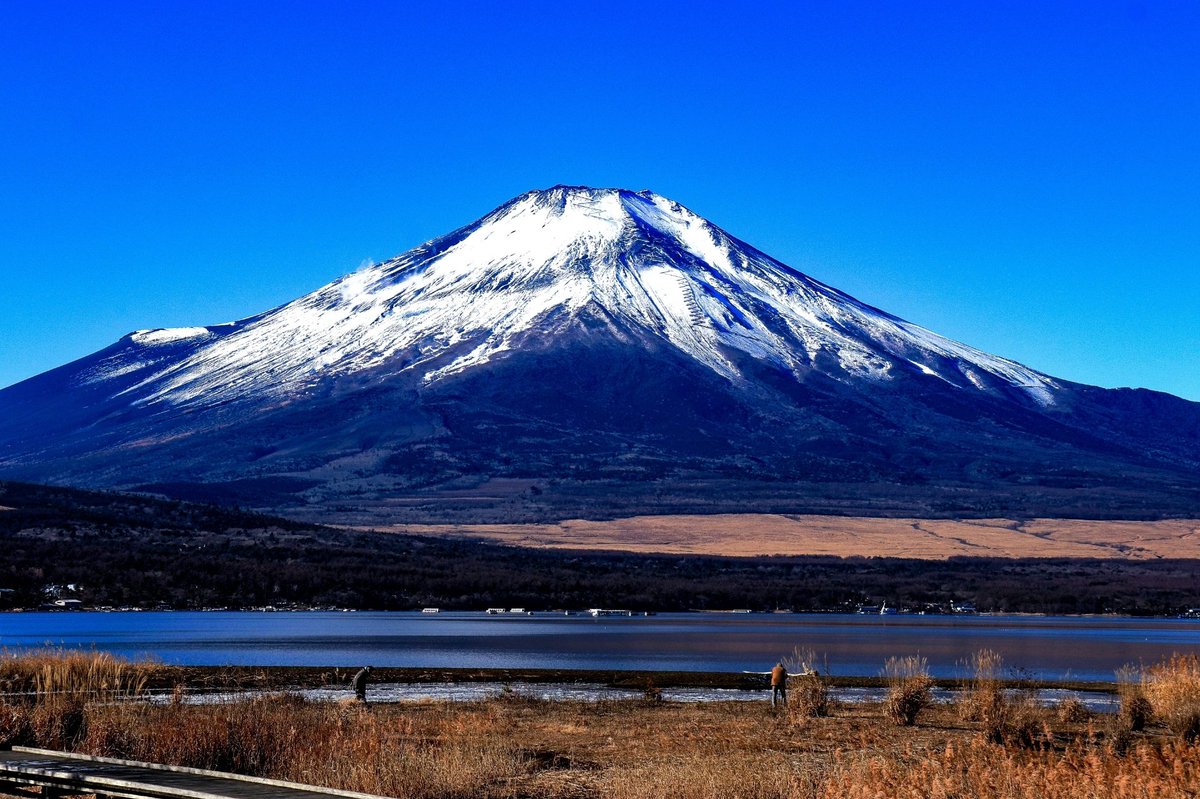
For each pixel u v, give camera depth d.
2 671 41.50
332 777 25.80
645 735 37.91
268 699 34.41
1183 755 28.44
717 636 107.88
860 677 60.69
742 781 25.66
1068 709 41.50
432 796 25.89
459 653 82.50
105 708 31.39
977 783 24.59
